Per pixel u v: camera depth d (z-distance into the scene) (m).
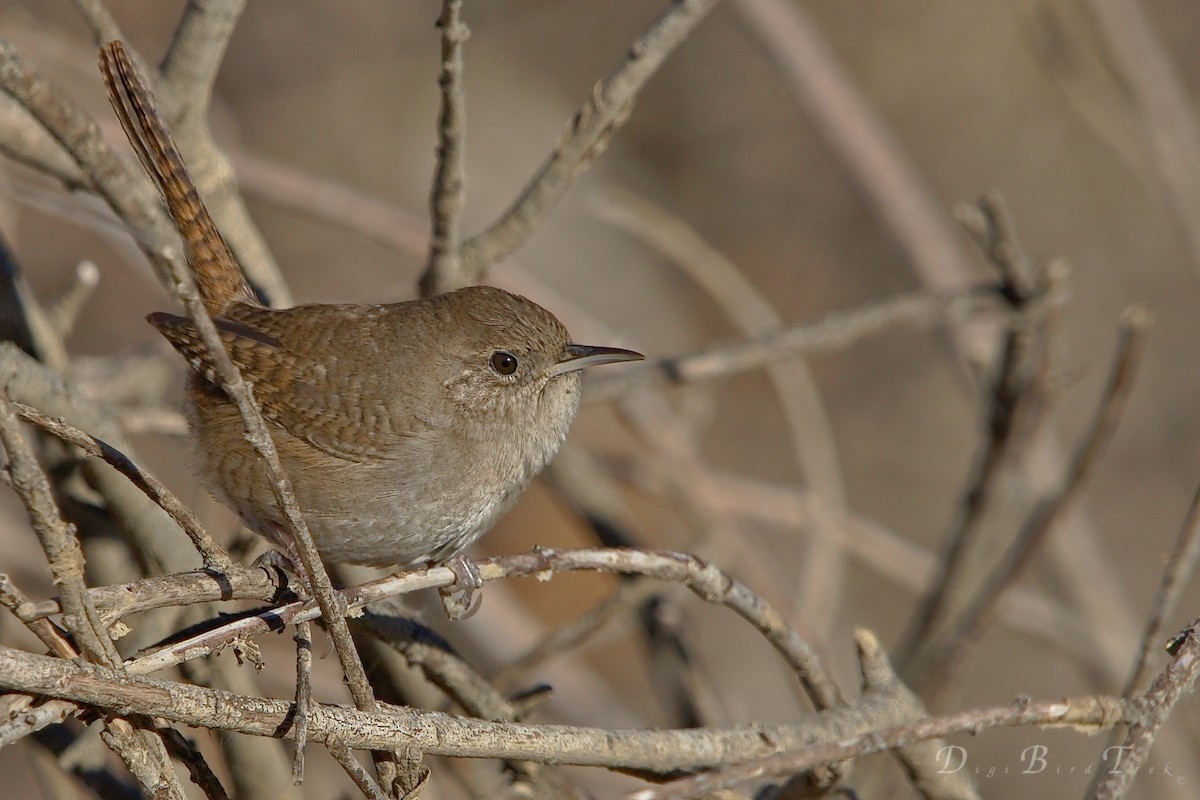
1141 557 16.02
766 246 18.33
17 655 4.80
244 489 7.66
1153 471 16.45
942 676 8.62
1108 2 11.42
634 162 18.77
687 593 10.98
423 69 17.73
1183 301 16.95
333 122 17.45
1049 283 9.27
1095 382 16.86
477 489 8.17
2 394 4.73
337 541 7.85
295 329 8.02
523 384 8.28
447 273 8.41
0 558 10.30
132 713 5.07
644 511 14.66
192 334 7.61
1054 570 11.30
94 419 7.13
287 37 17.27
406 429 7.84
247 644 5.56
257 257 8.64
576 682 11.50
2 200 10.33
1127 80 11.42
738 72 18.58
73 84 10.66
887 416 17.59
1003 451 9.41
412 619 7.44
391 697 7.62
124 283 14.73
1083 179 17.45
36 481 4.80
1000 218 9.09
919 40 17.80
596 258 18.44
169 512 5.71
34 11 14.23
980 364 10.24
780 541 15.66
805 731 6.72
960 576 9.39
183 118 7.96
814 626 10.34
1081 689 14.44
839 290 18.08
